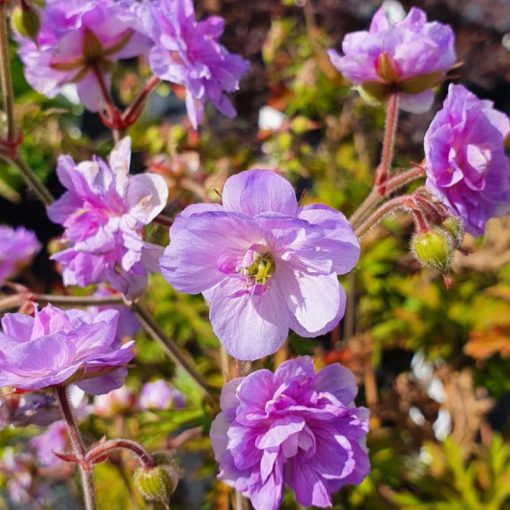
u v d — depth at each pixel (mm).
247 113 498
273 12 539
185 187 356
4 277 367
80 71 300
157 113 534
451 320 398
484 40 553
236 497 297
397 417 376
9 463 361
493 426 444
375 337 390
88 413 332
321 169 428
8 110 300
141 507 333
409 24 282
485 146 264
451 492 358
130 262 262
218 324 245
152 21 276
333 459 250
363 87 288
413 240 265
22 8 288
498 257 400
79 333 238
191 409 322
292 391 249
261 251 245
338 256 241
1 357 239
